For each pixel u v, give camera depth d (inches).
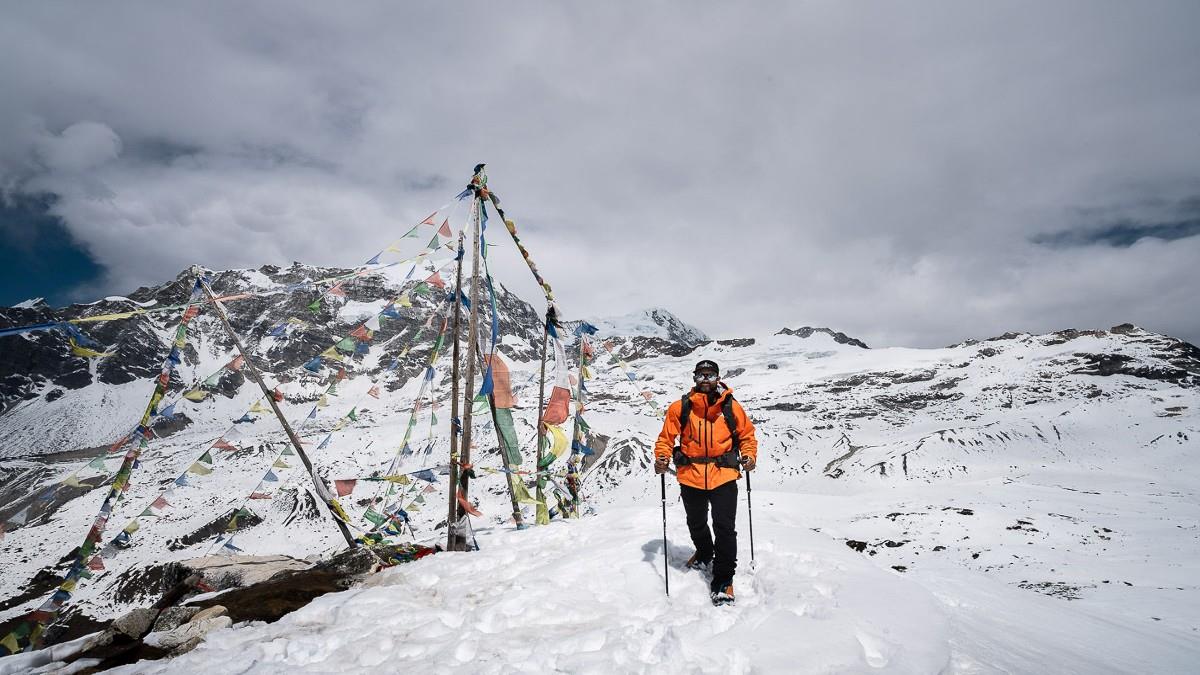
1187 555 1126.4
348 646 167.5
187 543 2260.1
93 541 257.9
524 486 335.3
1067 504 2108.8
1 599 1403.8
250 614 211.6
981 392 5753.0
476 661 154.9
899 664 139.9
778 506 2331.4
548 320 377.7
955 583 262.1
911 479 3110.2
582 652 156.6
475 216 344.5
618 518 311.1
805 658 141.5
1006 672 147.7
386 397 6628.9
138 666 159.2
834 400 6112.2
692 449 214.4
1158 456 3297.2
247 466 3538.4
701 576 215.9
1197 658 187.3
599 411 4845.0
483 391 333.1
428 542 325.1
